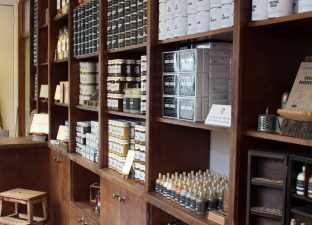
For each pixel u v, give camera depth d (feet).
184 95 6.45
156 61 7.10
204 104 6.23
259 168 4.95
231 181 5.13
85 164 9.93
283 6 4.55
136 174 7.92
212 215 5.66
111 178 8.41
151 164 7.27
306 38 5.42
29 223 11.61
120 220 8.22
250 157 4.93
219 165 7.64
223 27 5.44
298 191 4.54
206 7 5.81
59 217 12.38
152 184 7.25
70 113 11.27
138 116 7.70
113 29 8.73
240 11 4.98
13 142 13.10
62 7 12.18
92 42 9.79
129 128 8.45
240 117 5.08
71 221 11.32
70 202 11.38
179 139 7.52
